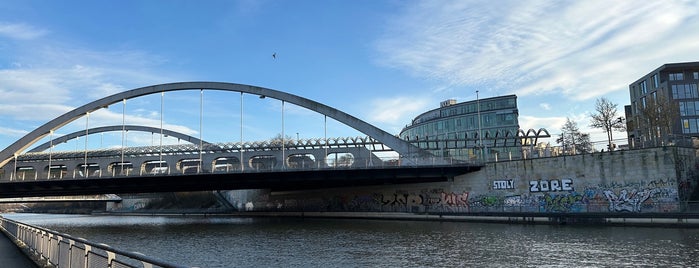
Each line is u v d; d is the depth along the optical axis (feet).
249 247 117.19
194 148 303.68
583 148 182.91
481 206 197.98
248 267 85.81
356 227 174.70
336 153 276.21
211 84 264.72
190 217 341.00
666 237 111.75
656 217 139.95
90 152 318.86
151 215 424.87
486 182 198.59
